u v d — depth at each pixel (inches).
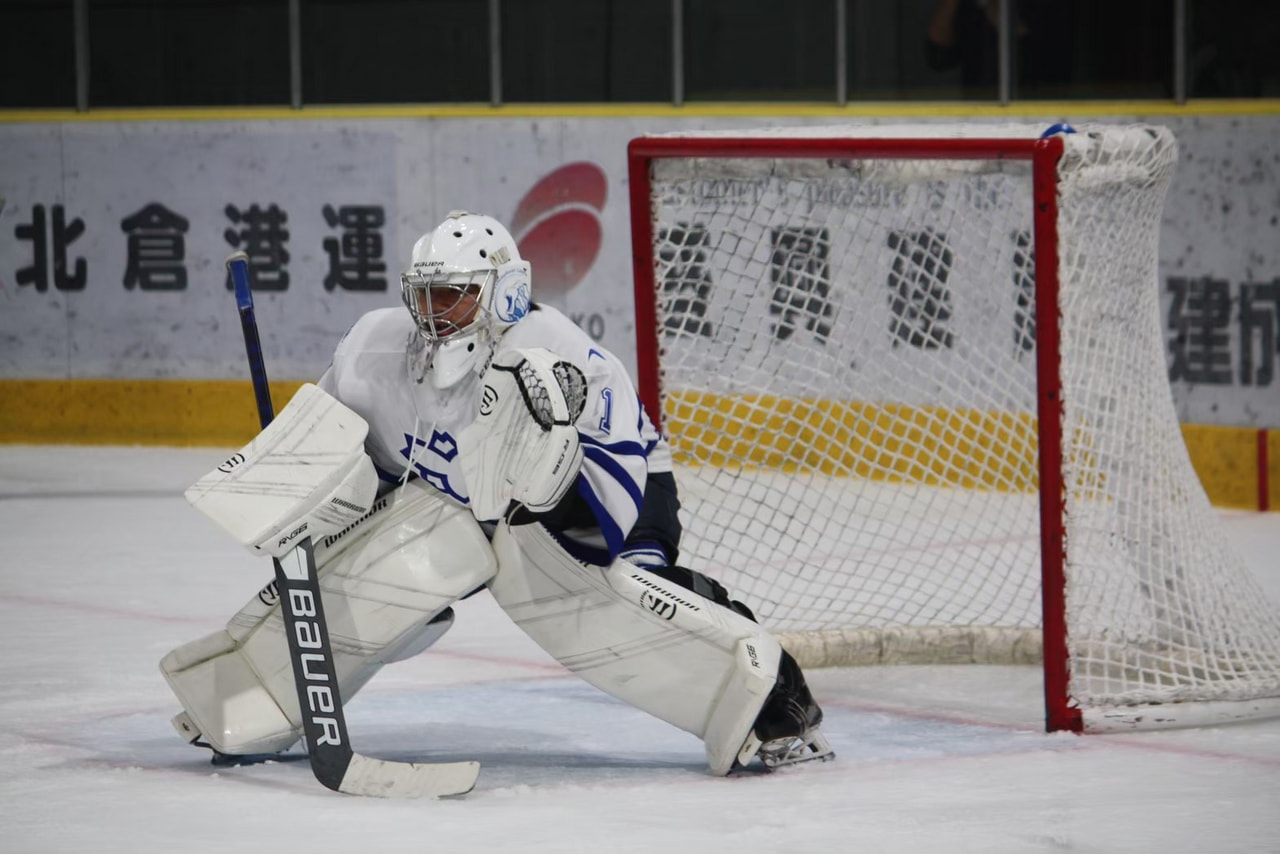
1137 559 514.6
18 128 1186.0
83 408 1196.5
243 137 1160.2
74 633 621.3
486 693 525.0
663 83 1117.7
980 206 770.8
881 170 543.5
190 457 1145.4
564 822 362.6
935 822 361.7
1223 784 399.2
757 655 401.7
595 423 393.7
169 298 1177.4
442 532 408.5
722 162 563.8
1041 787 397.1
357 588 406.9
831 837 349.1
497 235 402.6
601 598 407.2
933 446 930.1
